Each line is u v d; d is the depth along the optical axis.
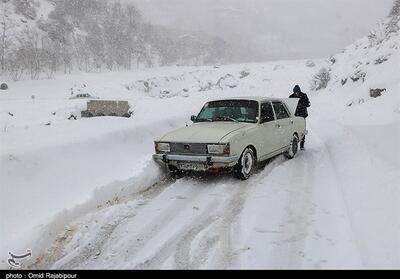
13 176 5.58
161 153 6.98
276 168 7.83
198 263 3.90
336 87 28.62
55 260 4.04
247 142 6.86
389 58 23.22
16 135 7.98
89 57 92.94
